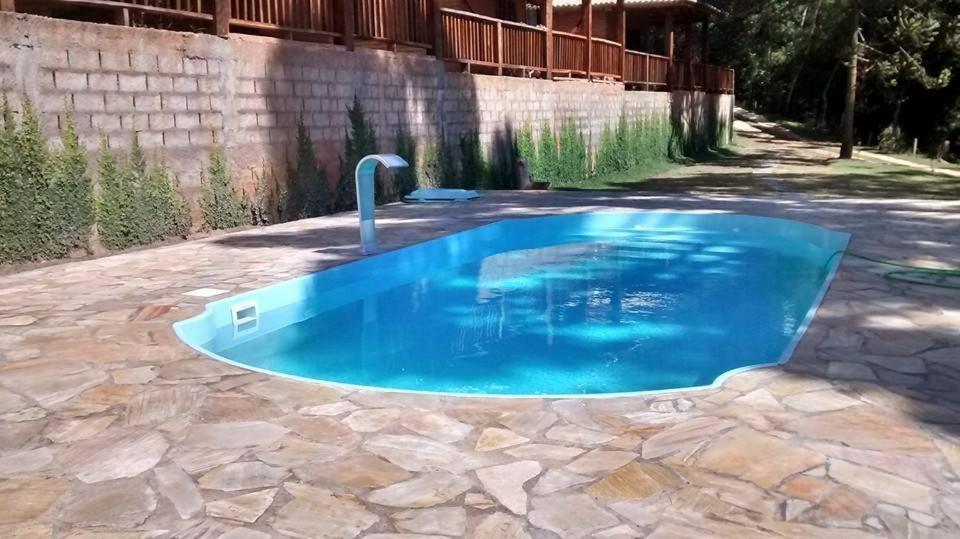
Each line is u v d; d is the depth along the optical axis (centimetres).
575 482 234
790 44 3806
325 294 586
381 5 1030
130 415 295
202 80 752
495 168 1342
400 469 245
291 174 880
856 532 204
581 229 943
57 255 626
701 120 2622
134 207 688
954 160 3002
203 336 458
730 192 1488
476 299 654
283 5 859
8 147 580
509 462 249
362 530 208
